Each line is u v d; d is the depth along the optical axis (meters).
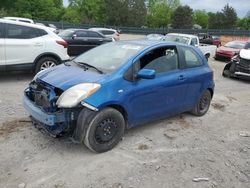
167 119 6.42
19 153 4.63
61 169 4.29
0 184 3.92
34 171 4.21
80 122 4.47
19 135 5.19
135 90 4.98
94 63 5.28
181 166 4.58
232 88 10.88
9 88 8.28
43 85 4.79
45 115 4.41
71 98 4.38
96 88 4.53
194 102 6.42
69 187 3.91
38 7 63.66
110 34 25.34
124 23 81.25
